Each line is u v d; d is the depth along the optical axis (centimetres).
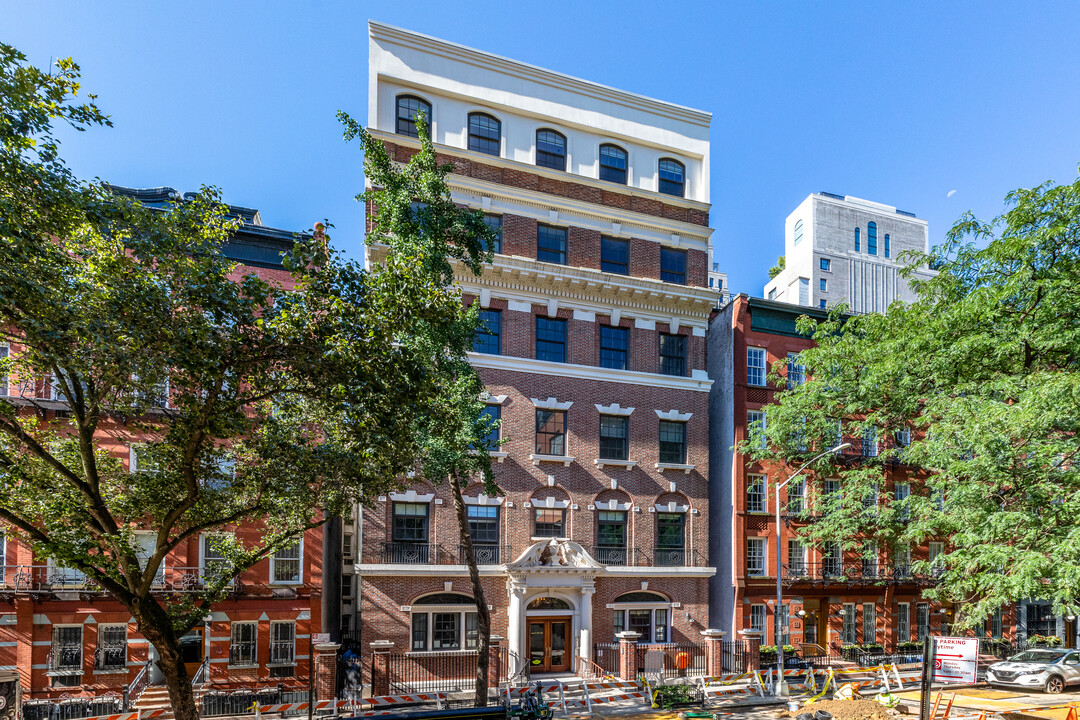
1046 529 1692
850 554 3372
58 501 1362
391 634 2573
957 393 2012
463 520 2130
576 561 2795
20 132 1077
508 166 3002
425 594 2636
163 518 1516
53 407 2205
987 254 2036
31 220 1127
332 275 1360
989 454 1728
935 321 2145
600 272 3031
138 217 1260
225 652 2372
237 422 1370
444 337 1959
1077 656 2627
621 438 3075
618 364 3125
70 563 1289
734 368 3303
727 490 3278
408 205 2069
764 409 2769
